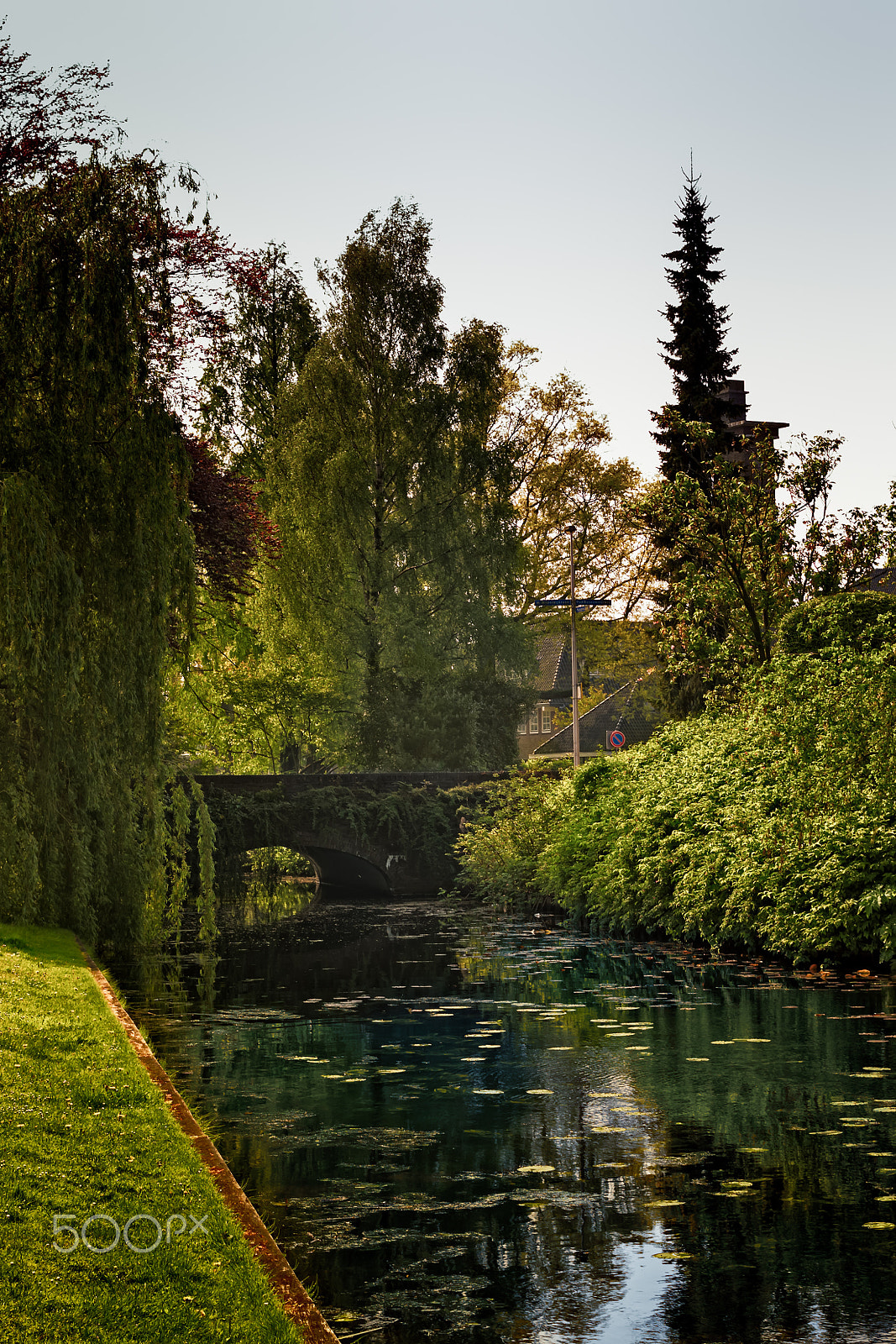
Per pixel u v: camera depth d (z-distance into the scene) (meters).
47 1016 9.19
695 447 39.44
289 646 35.91
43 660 14.80
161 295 16.09
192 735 35.25
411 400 37.81
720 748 20.62
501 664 39.72
